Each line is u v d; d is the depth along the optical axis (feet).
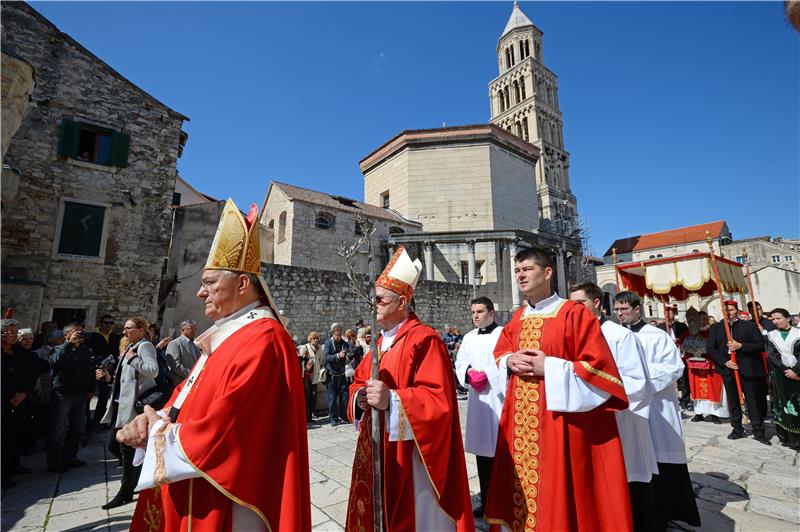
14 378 15.64
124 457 13.80
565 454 7.49
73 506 13.61
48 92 39.42
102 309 39.45
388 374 8.00
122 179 42.32
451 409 7.34
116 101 42.98
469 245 80.89
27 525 12.19
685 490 11.34
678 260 25.81
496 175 98.22
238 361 5.49
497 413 12.26
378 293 8.90
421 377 7.57
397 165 102.73
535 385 8.20
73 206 39.40
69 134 39.78
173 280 42.60
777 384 19.06
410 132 101.40
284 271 45.78
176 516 5.32
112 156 41.65
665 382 11.84
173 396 6.89
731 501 12.96
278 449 5.57
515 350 9.14
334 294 49.26
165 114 45.78
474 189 96.32
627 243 188.03
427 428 6.94
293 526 5.19
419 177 98.53
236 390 5.20
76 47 41.19
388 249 79.41
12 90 25.11
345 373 26.45
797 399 18.31
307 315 46.73
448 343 39.83
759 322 27.81
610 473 7.36
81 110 40.93
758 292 78.33
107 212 40.96
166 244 43.68
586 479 7.35
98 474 16.93
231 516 5.26
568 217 135.85
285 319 7.21
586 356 7.75
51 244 37.91
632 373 10.25
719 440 20.26
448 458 7.27
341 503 13.34
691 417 26.40
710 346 21.97
